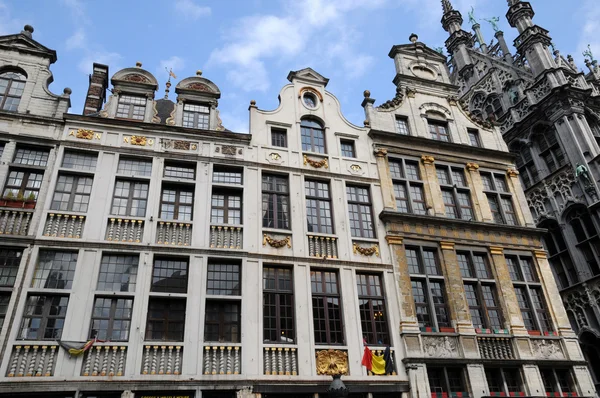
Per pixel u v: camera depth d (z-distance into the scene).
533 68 30.09
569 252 25.39
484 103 33.72
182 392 14.43
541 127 28.45
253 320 16.22
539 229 22.41
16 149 17.28
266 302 16.91
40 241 15.54
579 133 26.11
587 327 23.62
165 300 15.92
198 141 19.41
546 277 21.44
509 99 31.55
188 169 18.91
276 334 16.44
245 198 18.64
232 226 17.78
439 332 18.17
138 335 14.87
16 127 17.52
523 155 29.41
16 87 18.83
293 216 18.92
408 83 25.52
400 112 24.14
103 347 14.43
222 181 19.00
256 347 15.76
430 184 22.05
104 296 15.33
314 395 15.59
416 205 21.47
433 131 24.59
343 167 20.98
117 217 16.70
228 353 15.41
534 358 18.78
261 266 17.31
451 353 17.88
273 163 19.97
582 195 25.22
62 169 17.16
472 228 21.30
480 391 17.27
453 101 25.80
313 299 17.50
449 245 20.38
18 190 16.56
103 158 17.84
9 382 13.16
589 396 18.53
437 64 27.11
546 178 27.44
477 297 19.97
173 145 18.97
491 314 19.70
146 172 18.22
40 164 17.31
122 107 19.62
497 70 33.22
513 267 21.48
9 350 13.67
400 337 17.64
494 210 23.12
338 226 19.31
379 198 20.80
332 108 22.73
